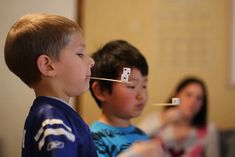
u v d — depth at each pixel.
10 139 1.60
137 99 0.92
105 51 0.92
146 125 1.24
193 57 2.10
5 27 1.55
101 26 2.01
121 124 0.95
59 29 0.68
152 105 1.30
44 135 0.61
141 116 1.23
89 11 1.98
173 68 2.06
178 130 1.44
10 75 1.56
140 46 2.08
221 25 2.12
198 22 2.11
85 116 1.10
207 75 2.12
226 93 2.13
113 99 0.91
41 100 0.67
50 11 1.62
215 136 1.73
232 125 2.11
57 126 0.62
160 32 2.09
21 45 0.68
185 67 2.08
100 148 0.85
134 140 0.98
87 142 0.68
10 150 1.60
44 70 0.67
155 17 2.09
